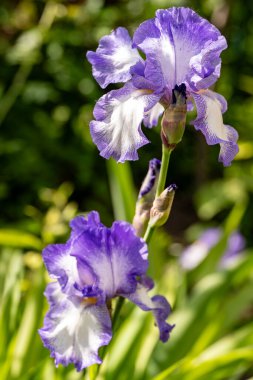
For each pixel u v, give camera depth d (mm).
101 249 707
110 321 705
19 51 1701
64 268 717
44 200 1547
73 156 1948
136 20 1844
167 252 1707
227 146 706
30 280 1201
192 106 743
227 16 1772
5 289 1064
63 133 2000
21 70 1806
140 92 703
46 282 1040
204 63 702
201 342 1044
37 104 1958
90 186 2051
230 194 1793
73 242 708
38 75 1936
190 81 704
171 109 698
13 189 1877
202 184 2035
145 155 2148
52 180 1907
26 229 1427
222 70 2014
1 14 1948
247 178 1824
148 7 1646
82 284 715
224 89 2080
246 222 1874
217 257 1337
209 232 1481
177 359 1042
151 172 753
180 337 1062
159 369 1029
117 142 689
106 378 966
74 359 691
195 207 2227
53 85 1946
